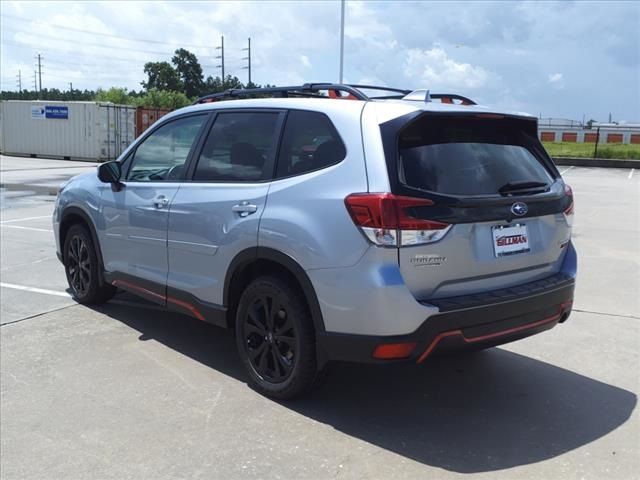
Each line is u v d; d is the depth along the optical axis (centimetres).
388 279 322
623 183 1964
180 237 446
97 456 330
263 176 396
